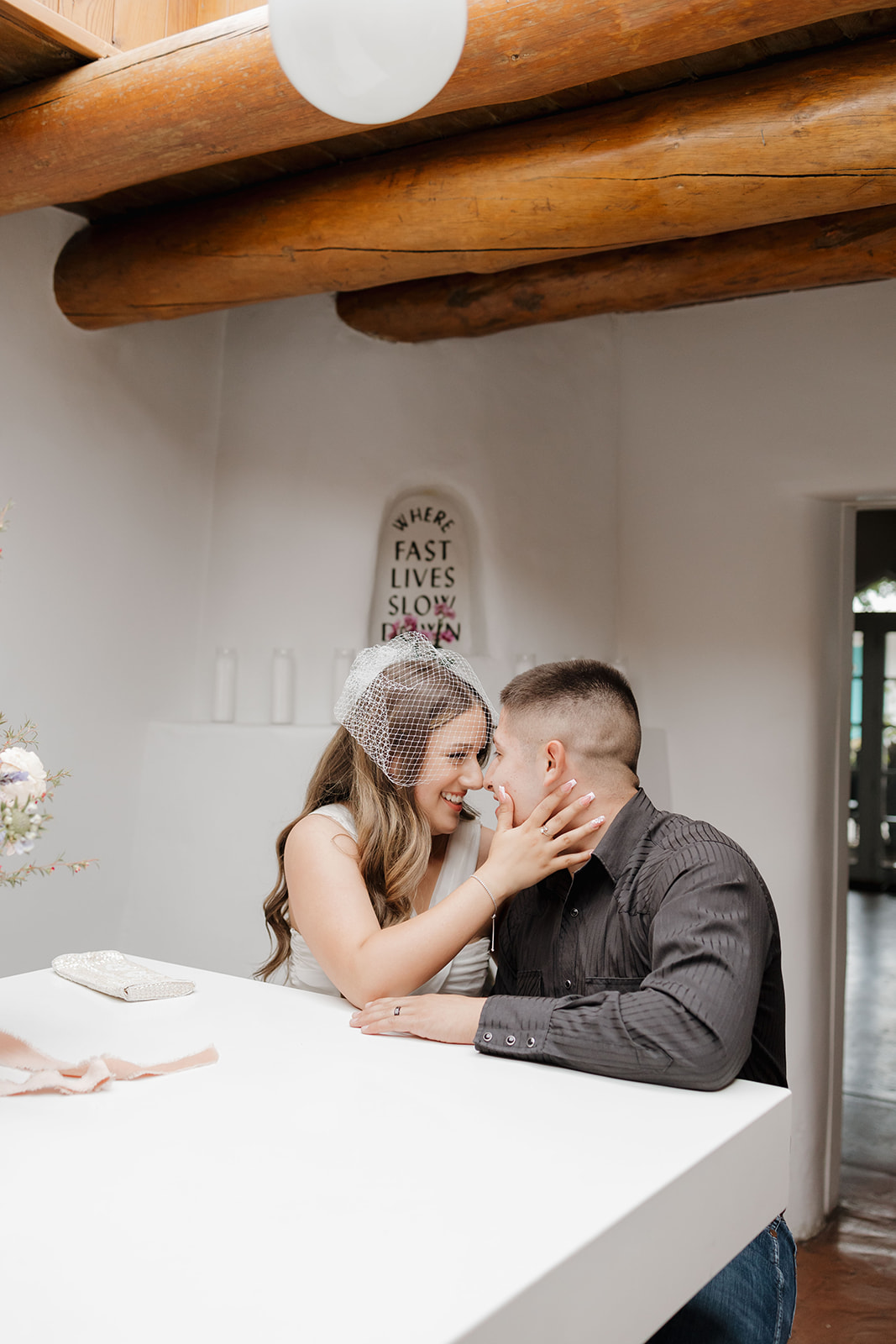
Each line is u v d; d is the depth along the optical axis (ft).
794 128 6.06
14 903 9.17
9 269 9.02
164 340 10.48
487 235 7.29
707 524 11.23
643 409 11.65
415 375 10.73
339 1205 3.01
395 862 5.51
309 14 3.48
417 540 11.09
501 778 5.15
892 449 10.34
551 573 11.16
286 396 10.78
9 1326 2.38
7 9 6.28
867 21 6.06
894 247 8.50
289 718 10.34
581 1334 2.85
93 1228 2.85
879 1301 9.08
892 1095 13.91
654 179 6.55
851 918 25.48
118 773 10.14
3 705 9.04
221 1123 3.61
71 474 9.58
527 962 5.34
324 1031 4.67
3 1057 4.04
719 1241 3.59
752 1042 4.49
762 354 10.97
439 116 7.26
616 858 4.92
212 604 10.93
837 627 11.05
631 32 5.40
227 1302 2.50
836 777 11.03
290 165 8.20
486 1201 3.07
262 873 9.69
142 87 6.62
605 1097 3.95
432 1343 2.36
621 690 5.11
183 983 5.19
